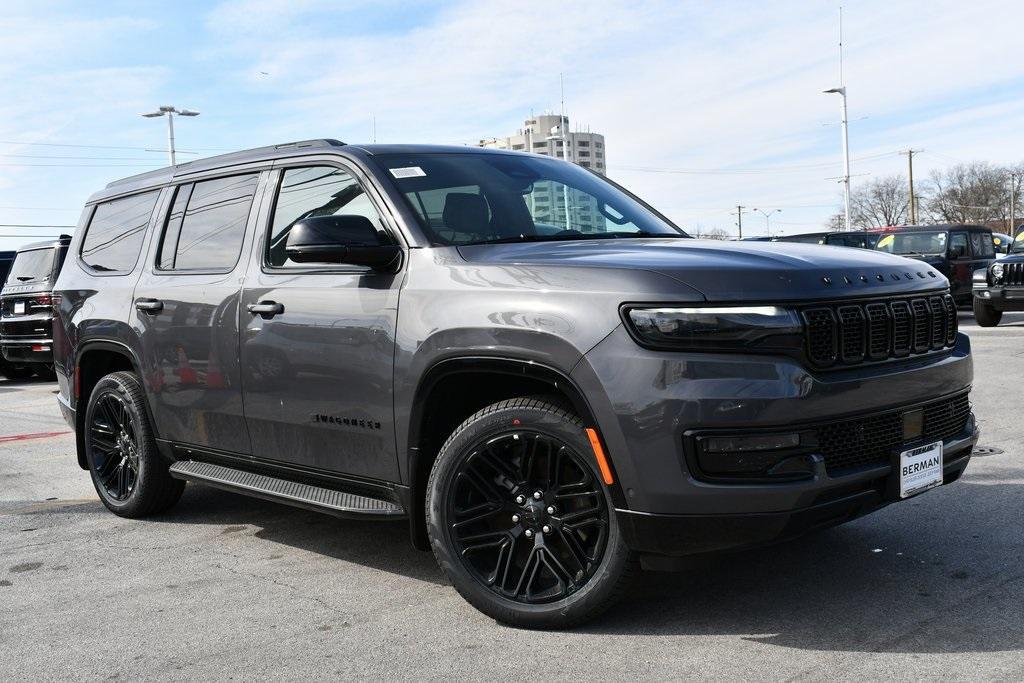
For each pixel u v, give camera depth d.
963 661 2.93
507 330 3.31
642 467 3.05
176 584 4.12
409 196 3.92
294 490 4.20
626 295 3.10
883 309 3.29
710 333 3.00
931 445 3.39
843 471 3.13
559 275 3.30
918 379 3.35
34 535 5.05
